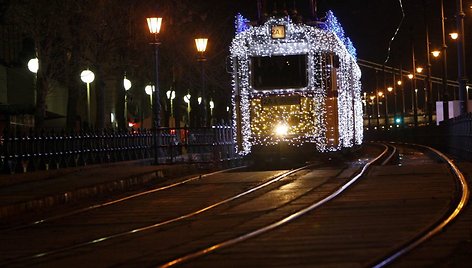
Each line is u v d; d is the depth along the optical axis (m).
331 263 22.44
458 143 90.88
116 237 30.27
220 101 166.38
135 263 24.06
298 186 47.78
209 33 130.25
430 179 47.91
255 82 73.31
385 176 51.53
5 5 87.00
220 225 32.22
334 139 72.81
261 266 22.69
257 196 43.28
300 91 72.44
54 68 85.56
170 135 94.19
